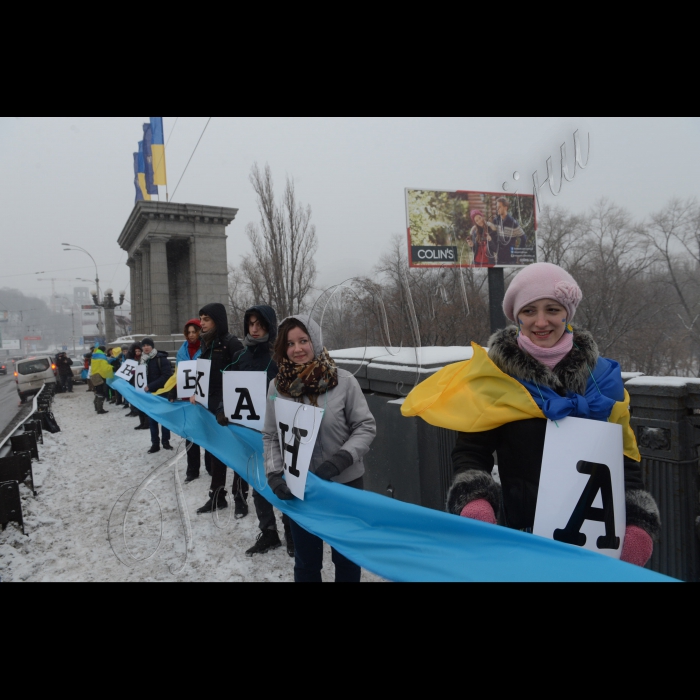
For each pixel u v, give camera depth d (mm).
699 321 19141
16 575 3441
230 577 3238
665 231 19672
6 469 4262
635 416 2459
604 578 1300
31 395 20062
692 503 2291
